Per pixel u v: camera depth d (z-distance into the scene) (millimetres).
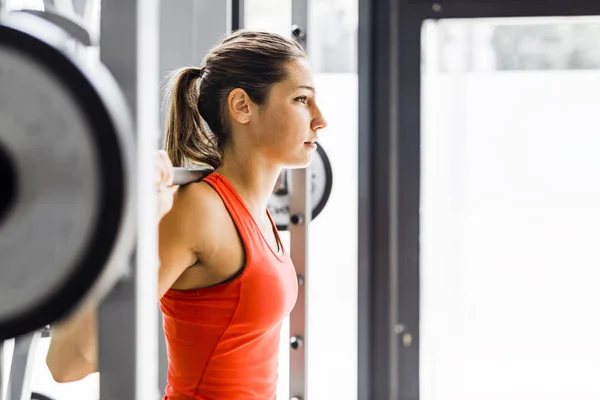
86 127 445
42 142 451
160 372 1729
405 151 2672
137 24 571
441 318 2709
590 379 2631
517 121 2596
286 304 1180
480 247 2664
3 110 453
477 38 2602
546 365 2658
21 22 467
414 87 2648
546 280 2631
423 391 2732
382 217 2678
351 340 2660
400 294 2715
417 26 2625
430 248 2697
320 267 2617
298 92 1236
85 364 842
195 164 1287
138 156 573
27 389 1272
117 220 448
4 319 458
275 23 2225
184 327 1110
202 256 1071
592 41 2527
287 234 2129
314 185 2037
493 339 2686
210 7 1767
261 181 1271
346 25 2598
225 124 1254
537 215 2613
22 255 455
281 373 2189
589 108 2543
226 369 1106
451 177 2660
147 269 582
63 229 451
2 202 457
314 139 1288
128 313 572
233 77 1226
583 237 2588
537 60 2566
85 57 519
